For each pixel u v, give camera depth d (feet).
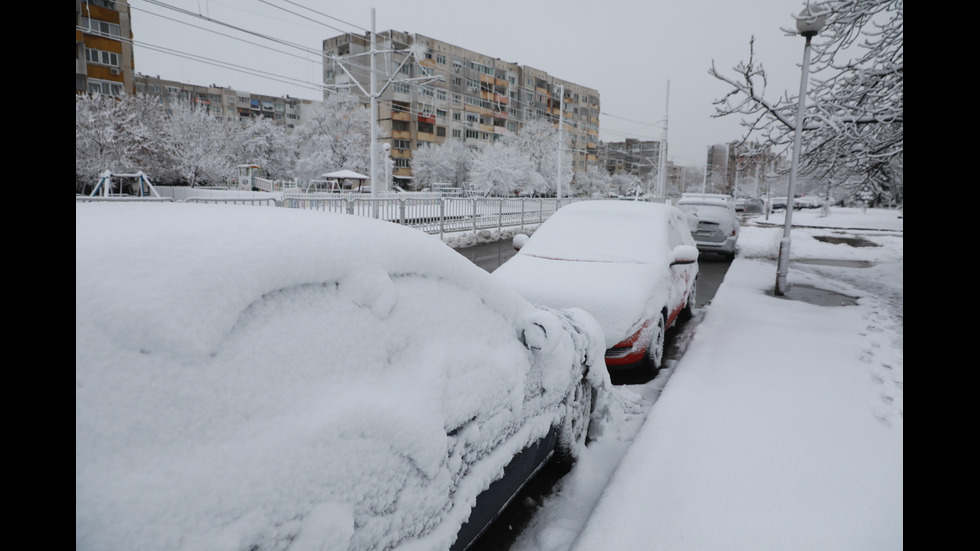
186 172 135.54
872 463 10.52
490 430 7.41
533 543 9.09
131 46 182.50
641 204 23.25
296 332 5.39
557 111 321.52
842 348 18.44
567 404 10.34
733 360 16.99
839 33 30.99
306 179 180.45
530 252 20.59
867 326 21.77
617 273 18.08
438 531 6.23
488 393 7.35
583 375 11.41
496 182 159.12
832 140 34.32
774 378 15.28
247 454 4.47
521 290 17.28
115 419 4.04
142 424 4.13
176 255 4.94
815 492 9.56
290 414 4.95
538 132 203.51
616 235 20.99
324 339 5.58
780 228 82.07
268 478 4.49
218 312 4.80
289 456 4.68
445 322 7.27
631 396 15.07
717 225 44.52
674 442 11.39
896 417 12.48
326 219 6.59
